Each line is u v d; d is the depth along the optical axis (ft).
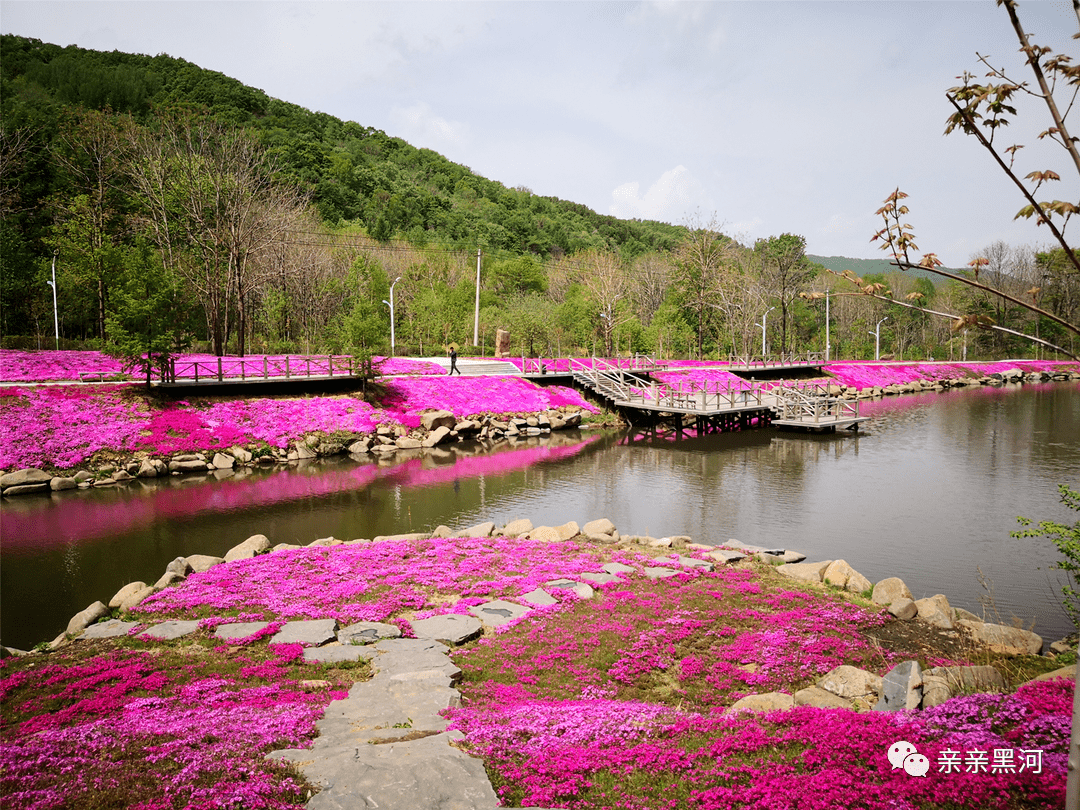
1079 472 95.76
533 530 62.23
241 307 145.38
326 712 25.72
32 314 182.91
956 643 36.27
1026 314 269.23
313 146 339.16
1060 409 170.71
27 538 63.10
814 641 35.76
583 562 51.39
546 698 29.04
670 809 18.90
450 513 73.67
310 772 19.98
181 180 159.22
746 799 18.86
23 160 194.49
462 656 33.76
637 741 23.25
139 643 35.58
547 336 213.25
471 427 124.88
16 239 176.35
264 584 45.42
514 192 556.51
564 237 454.81
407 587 45.09
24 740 22.68
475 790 19.31
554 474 95.30
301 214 206.49
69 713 26.25
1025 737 20.17
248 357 145.38
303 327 195.11
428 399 131.13
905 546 62.13
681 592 44.73
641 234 561.43
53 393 96.73
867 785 18.71
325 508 75.36
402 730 23.88
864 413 165.48
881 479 91.91
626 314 237.45
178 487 85.35
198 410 105.09
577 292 274.98
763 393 160.15
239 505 76.38
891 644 36.06
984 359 310.04
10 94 239.30
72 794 18.49
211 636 36.37
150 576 53.01
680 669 32.86
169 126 181.16
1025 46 12.48
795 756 21.17
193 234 161.38
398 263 250.57
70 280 164.55
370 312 128.06
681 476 94.02
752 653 34.37
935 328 331.36
